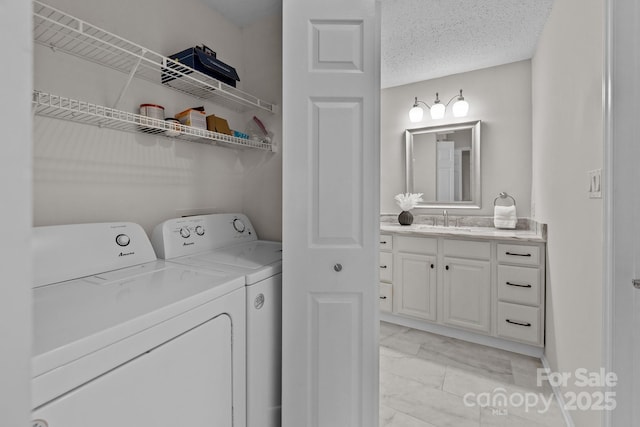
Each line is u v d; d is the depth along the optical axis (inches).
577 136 56.4
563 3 66.3
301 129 47.9
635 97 39.4
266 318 47.4
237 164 75.2
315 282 48.4
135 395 29.2
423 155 127.3
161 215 58.7
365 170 47.9
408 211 125.3
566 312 63.9
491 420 62.4
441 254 102.0
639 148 39.2
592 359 48.8
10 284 7.7
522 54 104.8
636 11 39.2
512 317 89.9
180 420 33.6
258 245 66.6
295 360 48.6
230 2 67.1
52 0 42.8
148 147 56.6
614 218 40.8
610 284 41.1
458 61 110.3
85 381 25.5
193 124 56.9
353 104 47.9
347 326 48.6
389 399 69.0
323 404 48.9
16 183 7.8
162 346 31.8
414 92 129.0
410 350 91.8
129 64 52.4
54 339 24.9
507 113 111.8
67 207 45.9
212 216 64.1
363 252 48.3
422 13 83.5
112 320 28.6
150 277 42.3
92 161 48.8
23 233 7.9
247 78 75.6
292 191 48.2
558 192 70.5
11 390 7.7
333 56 47.4
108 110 43.8
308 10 47.5
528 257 87.6
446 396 70.1
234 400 41.7
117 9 50.9
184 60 55.3
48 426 23.1
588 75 50.6
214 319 38.4
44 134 43.7
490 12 82.7
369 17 47.1
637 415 39.7
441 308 101.9
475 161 117.5
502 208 108.3
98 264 43.3
